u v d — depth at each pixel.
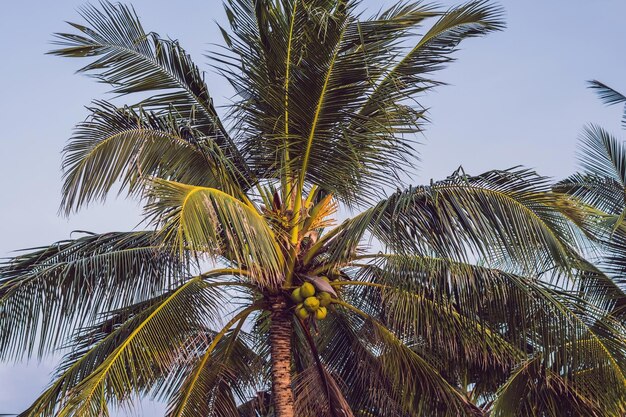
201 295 11.16
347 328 12.91
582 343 11.35
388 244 10.52
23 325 10.94
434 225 10.48
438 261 11.01
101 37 11.73
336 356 12.95
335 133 11.25
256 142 11.52
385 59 11.23
